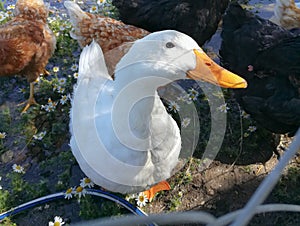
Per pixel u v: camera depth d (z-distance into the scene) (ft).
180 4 1.87
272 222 1.55
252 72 1.67
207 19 1.92
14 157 1.77
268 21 1.75
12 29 1.79
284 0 1.97
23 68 1.84
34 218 1.57
